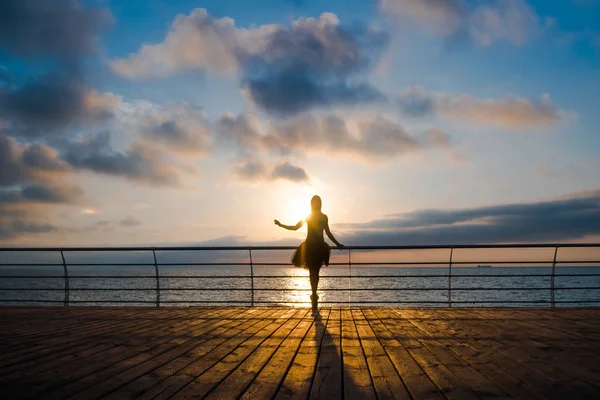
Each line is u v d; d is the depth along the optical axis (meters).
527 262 8.66
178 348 4.75
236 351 4.57
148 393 3.12
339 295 55.84
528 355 4.34
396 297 49.28
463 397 2.97
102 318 7.50
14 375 3.65
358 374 3.62
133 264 9.38
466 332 5.76
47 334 5.77
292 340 5.20
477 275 8.49
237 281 92.00
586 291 57.62
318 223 8.20
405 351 4.54
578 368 3.80
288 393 3.09
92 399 3.00
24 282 99.75
